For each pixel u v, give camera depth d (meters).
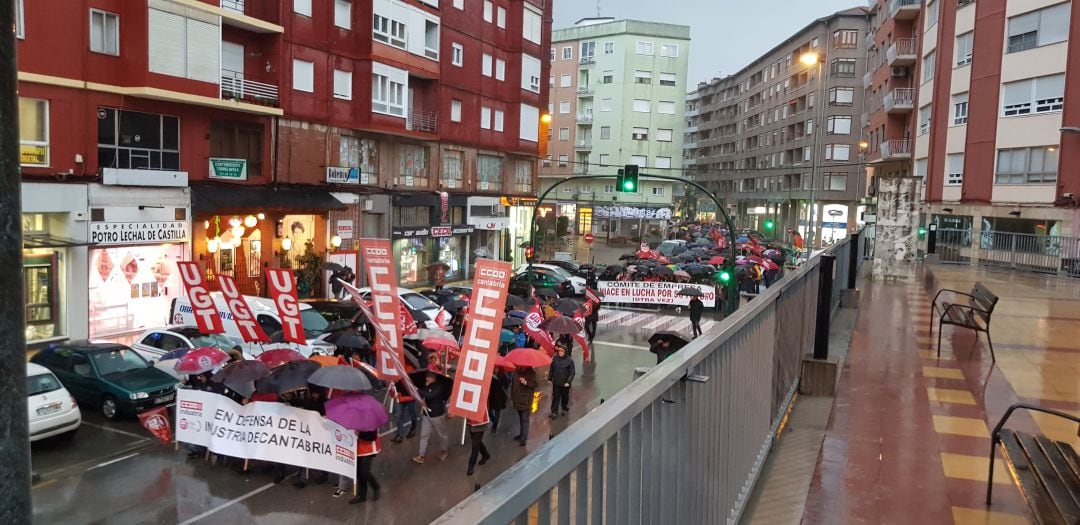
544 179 83.44
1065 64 32.56
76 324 21.25
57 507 10.50
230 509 10.52
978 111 37.16
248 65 27.66
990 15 36.31
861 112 71.31
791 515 5.41
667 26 78.12
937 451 6.77
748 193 92.31
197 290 15.80
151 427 12.73
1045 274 26.50
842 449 6.82
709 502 4.52
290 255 29.98
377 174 33.88
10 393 1.61
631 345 24.19
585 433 2.49
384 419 10.65
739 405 5.40
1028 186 34.38
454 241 39.94
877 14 60.56
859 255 25.66
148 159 23.55
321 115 30.31
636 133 78.56
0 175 1.58
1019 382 9.26
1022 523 5.27
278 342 17.09
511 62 43.69
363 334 18.70
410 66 34.56
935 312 14.98
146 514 10.32
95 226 21.53
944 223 40.75
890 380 9.38
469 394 9.89
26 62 20.03
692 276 33.41
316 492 11.19
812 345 10.84
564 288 32.53
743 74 96.38
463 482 11.75
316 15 29.77
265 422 11.41
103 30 21.92
